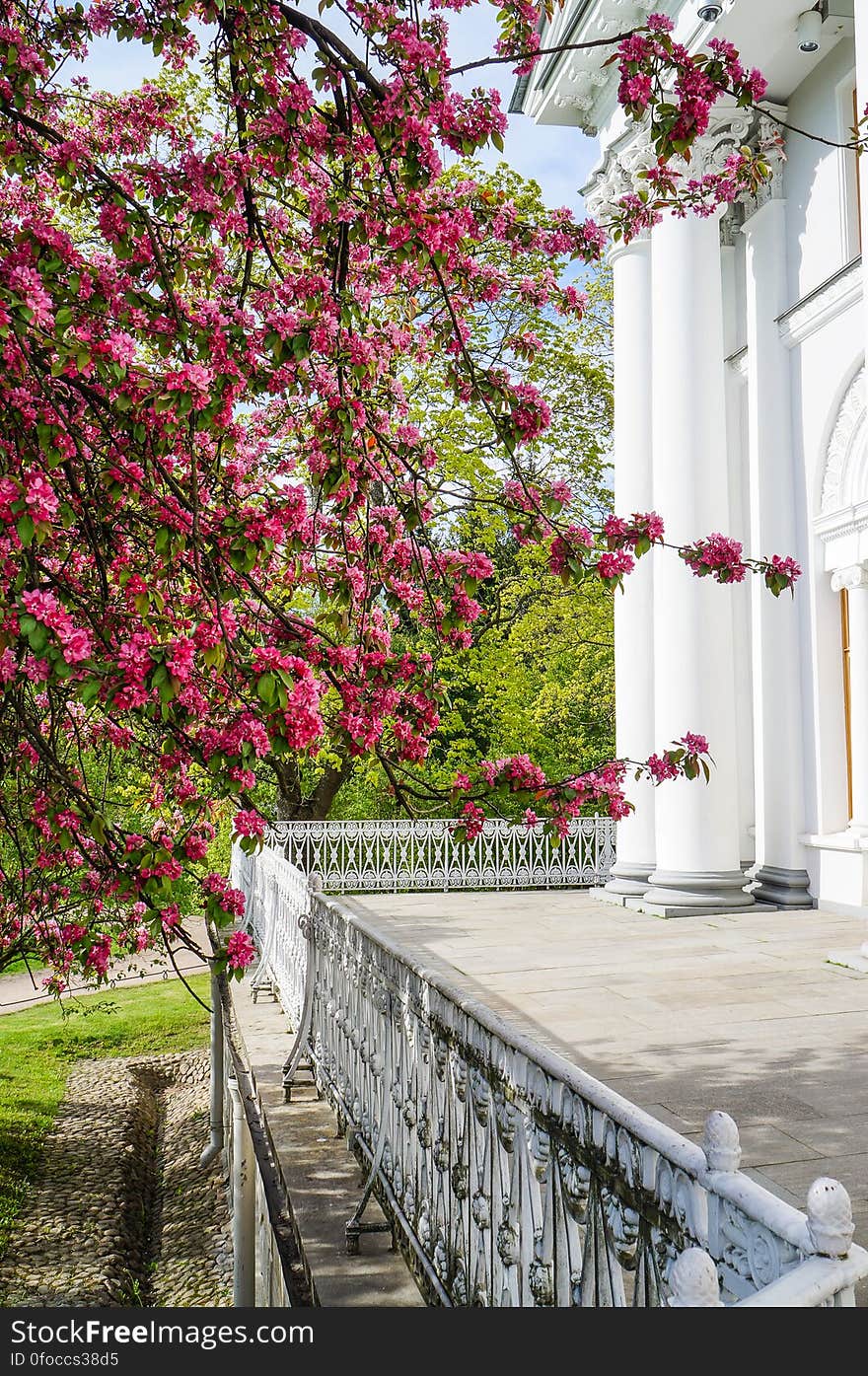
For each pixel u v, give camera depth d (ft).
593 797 12.37
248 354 10.59
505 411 12.28
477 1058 9.44
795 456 37.60
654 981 23.41
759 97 10.41
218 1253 26.73
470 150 10.90
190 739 10.02
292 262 14.24
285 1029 23.97
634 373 40.91
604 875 50.11
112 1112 38.60
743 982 23.20
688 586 36.17
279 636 11.39
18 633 8.06
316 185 12.47
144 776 15.62
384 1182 13.16
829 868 35.47
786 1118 13.96
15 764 11.95
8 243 9.27
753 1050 17.49
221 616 9.75
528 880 50.44
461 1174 9.97
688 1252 4.73
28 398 9.22
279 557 12.20
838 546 35.14
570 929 32.07
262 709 9.71
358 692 11.43
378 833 51.62
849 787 35.94
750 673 42.27
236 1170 19.40
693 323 37.06
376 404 14.06
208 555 10.68
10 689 9.30
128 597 10.77
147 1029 50.37
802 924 32.27
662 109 10.36
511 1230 8.45
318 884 20.76
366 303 12.69
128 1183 32.48
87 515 10.57
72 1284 24.79
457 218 11.41
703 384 36.86
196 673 9.74
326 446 11.44
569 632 76.79
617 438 41.29
